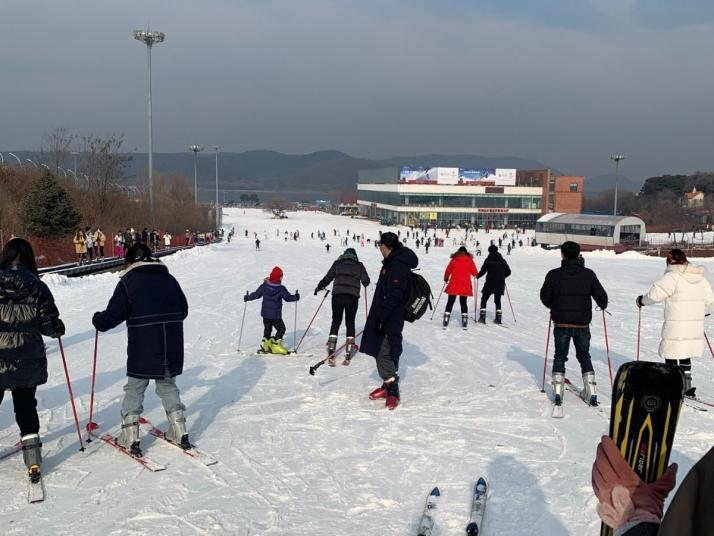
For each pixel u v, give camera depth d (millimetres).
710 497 995
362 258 43531
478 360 9344
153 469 4820
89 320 12945
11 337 4406
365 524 4008
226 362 8992
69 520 4008
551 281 6859
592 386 6867
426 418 6309
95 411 6391
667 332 7055
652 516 1321
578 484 4652
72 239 32156
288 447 5430
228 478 4730
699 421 6211
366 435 5758
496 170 121812
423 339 11164
